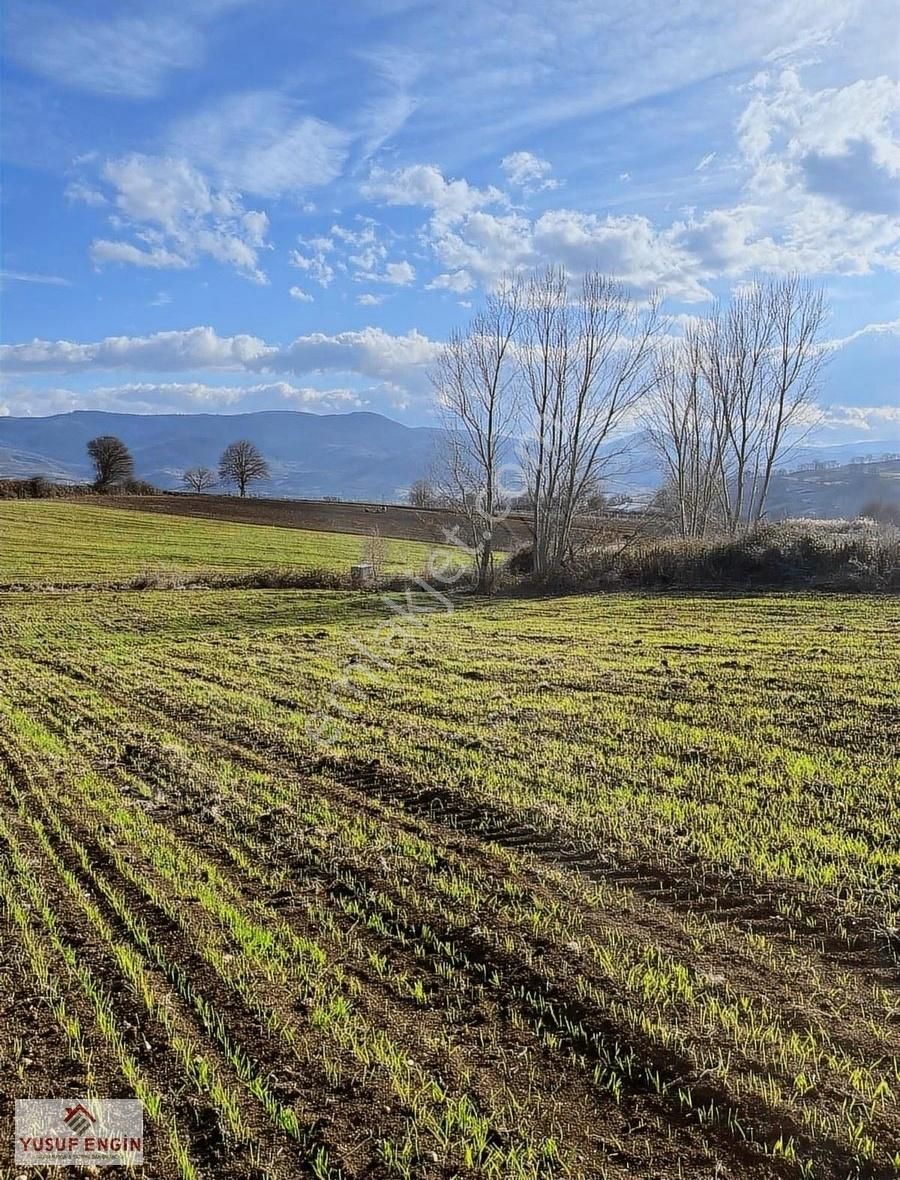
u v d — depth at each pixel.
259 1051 4.11
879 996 4.36
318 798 7.98
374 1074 3.91
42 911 5.68
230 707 12.15
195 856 6.62
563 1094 3.76
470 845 6.65
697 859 6.11
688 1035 4.10
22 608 26.08
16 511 65.25
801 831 6.50
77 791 8.41
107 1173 3.41
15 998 4.64
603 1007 4.36
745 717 10.15
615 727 9.96
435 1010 4.43
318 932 5.32
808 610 20.41
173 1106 3.76
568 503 30.98
